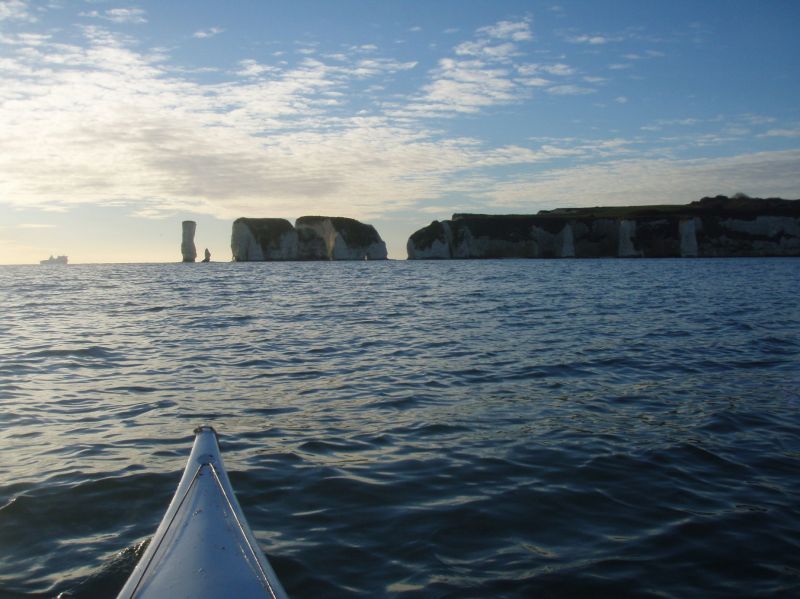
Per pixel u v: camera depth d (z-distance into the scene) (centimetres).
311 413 789
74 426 738
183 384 967
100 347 1334
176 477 564
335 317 1928
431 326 1662
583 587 388
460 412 787
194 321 1839
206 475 447
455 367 1077
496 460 609
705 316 1828
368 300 2595
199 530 384
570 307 2139
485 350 1250
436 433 700
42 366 1120
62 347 1331
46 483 550
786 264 7006
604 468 586
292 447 652
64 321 1847
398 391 905
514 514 490
